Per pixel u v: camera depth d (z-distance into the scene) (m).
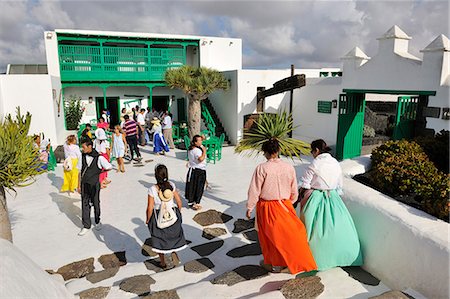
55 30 15.73
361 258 3.80
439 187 3.43
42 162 4.68
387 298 2.86
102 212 6.85
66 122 16.94
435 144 4.85
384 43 9.48
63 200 7.61
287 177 3.70
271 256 3.66
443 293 2.83
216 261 4.61
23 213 6.85
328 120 12.86
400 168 4.05
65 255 5.11
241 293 3.43
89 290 3.80
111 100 18.78
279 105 15.38
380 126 13.93
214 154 11.43
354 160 5.36
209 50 18.86
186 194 6.95
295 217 3.69
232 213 6.62
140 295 3.73
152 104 19.48
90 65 16.48
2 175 4.13
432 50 8.13
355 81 10.64
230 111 15.34
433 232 3.03
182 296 3.40
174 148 14.19
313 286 3.29
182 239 4.50
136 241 5.57
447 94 7.97
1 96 12.08
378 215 3.60
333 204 3.78
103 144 9.57
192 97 13.88
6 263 2.65
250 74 14.64
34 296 2.61
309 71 18.45
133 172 10.14
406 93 8.95
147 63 17.94
